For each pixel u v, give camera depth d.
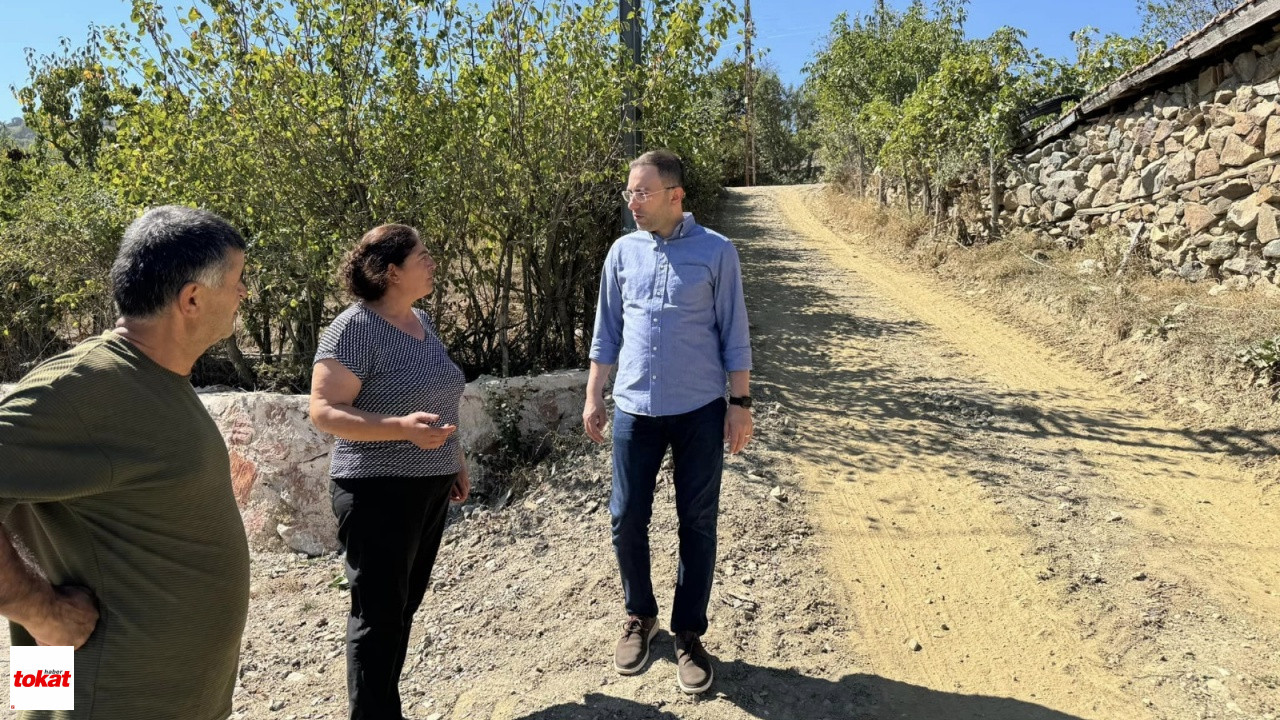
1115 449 4.85
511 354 5.93
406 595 2.60
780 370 6.50
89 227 6.14
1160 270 8.28
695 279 2.75
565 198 5.49
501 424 4.96
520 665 3.14
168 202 5.39
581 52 5.27
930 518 4.11
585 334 6.18
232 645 1.81
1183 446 4.83
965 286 9.70
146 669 1.63
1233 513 4.05
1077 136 9.95
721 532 3.94
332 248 5.32
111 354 1.59
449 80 5.36
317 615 3.88
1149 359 6.08
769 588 3.52
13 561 1.45
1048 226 10.60
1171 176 8.11
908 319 8.29
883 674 2.99
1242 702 2.76
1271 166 6.78
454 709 2.93
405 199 5.25
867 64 19.64
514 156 5.32
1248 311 6.24
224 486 1.77
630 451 2.83
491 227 5.44
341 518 2.54
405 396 2.55
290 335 5.86
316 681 3.29
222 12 5.02
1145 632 3.16
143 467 1.58
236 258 1.74
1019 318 7.96
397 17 5.24
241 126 5.11
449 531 4.48
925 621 3.31
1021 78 11.16
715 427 2.79
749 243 15.39
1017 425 5.27
